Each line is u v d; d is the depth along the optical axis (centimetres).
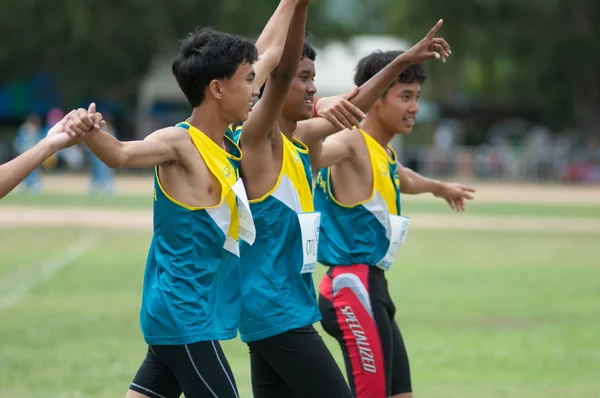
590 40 10362
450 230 5359
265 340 1183
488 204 7306
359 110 1250
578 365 2105
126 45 10419
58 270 3534
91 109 988
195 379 1077
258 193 1193
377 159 1442
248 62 1108
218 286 1123
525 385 1906
